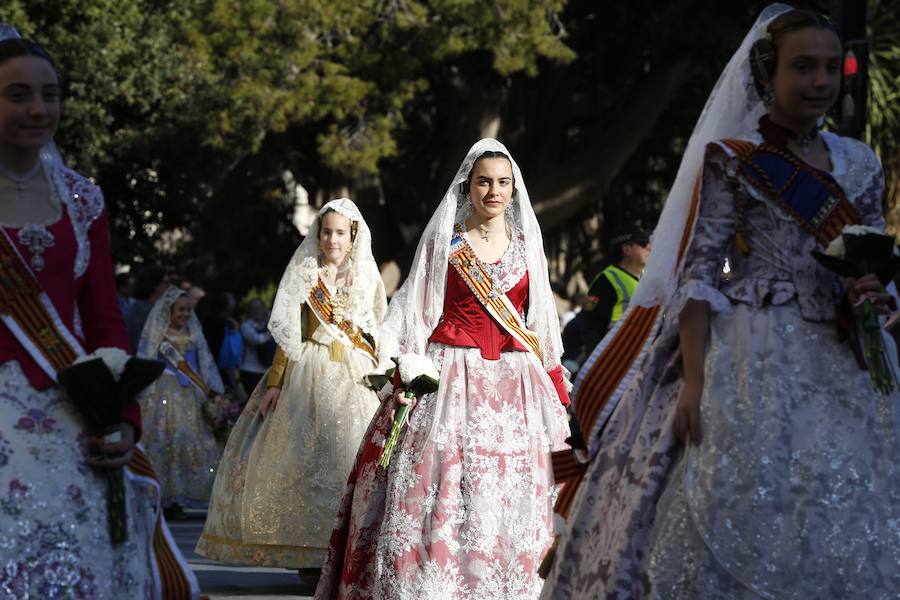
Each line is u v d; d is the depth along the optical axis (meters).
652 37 33.81
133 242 29.75
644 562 5.16
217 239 35.94
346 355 10.50
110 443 5.08
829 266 5.10
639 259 11.66
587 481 5.56
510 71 28.94
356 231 10.61
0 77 5.18
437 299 7.97
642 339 5.62
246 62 26.92
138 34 26.22
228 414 15.49
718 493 5.01
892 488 5.00
